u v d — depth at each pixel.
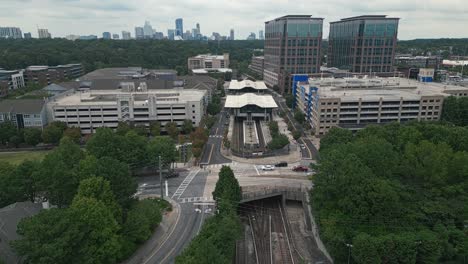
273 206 120.94
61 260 63.47
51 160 92.81
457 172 97.31
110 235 74.38
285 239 99.62
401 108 190.00
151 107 192.25
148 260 81.38
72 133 169.88
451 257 81.06
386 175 98.00
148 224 86.44
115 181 89.50
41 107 184.38
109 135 126.12
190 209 107.00
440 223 85.06
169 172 136.25
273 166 143.38
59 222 66.31
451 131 118.62
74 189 89.19
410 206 88.88
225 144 164.00
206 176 134.62
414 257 77.38
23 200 91.56
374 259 75.94
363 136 127.38
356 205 86.00
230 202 91.50
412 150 103.38
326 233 83.31
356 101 186.88
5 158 153.38
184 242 88.94
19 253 61.75
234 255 88.44
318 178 97.88
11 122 175.00
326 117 188.38
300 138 188.62
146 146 133.38
